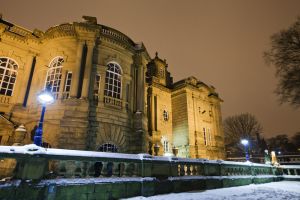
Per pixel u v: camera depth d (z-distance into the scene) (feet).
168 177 38.24
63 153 27.07
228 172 53.52
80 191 26.86
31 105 58.29
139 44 72.95
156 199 31.27
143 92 69.31
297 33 68.74
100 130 54.85
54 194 24.61
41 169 24.84
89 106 54.34
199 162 45.55
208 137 108.27
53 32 62.54
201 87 113.70
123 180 31.53
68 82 58.13
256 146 185.68
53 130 51.72
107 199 29.12
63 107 53.42
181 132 101.91
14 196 22.13
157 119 100.37
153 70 113.29
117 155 32.65
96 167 36.91
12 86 60.75
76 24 58.75
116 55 64.85
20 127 50.14
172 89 111.65
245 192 40.91
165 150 100.17
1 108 56.80
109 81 61.67
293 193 40.14
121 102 62.28
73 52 60.34
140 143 60.23
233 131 188.75
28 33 65.05
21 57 63.62
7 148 23.25
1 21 63.26
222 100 125.39
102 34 62.03
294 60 68.54
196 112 106.52
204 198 32.99
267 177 66.90
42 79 60.49
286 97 69.15
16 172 23.93
